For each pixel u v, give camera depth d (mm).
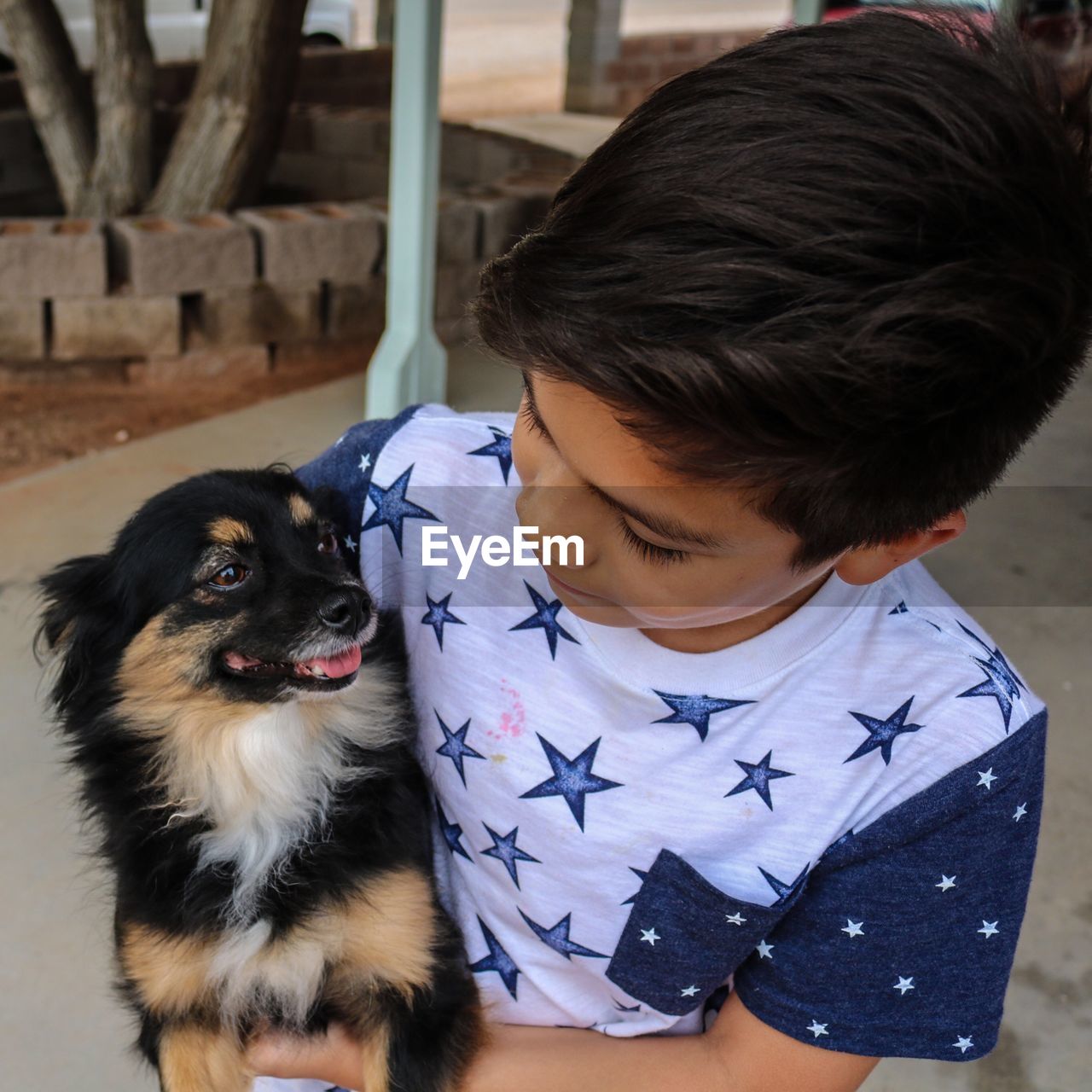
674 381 792
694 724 1302
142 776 1961
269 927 1797
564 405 918
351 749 1857
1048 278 798
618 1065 1410
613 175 847
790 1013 1325
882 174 758
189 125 6715
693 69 896
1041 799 1303
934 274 760
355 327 6574
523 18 22656
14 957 2875
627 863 1344
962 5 929
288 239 6152
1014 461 1124
